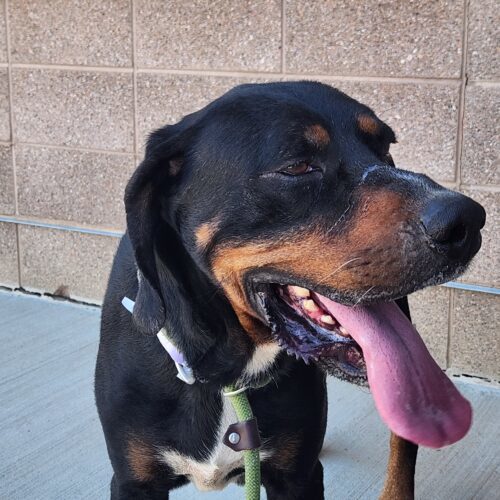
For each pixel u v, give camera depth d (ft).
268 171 2.77
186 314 3.04
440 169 4.96
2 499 3.91
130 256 3.37
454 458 4.23
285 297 2.96
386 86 5.00
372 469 4.18
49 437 4.43
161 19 5.62
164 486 3.31
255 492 3.09
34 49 6.16
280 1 5.20
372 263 2.57
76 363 5.27
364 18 4.98
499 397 4.83
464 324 5.02
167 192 3.04
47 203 6.39
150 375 3.11
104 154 6.05
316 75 5.22
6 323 5.97
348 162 2.75
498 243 4.84
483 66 4.71
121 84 5.87
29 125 6.32
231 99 2.95
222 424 3.12
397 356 2.69
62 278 6.46
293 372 3.12
